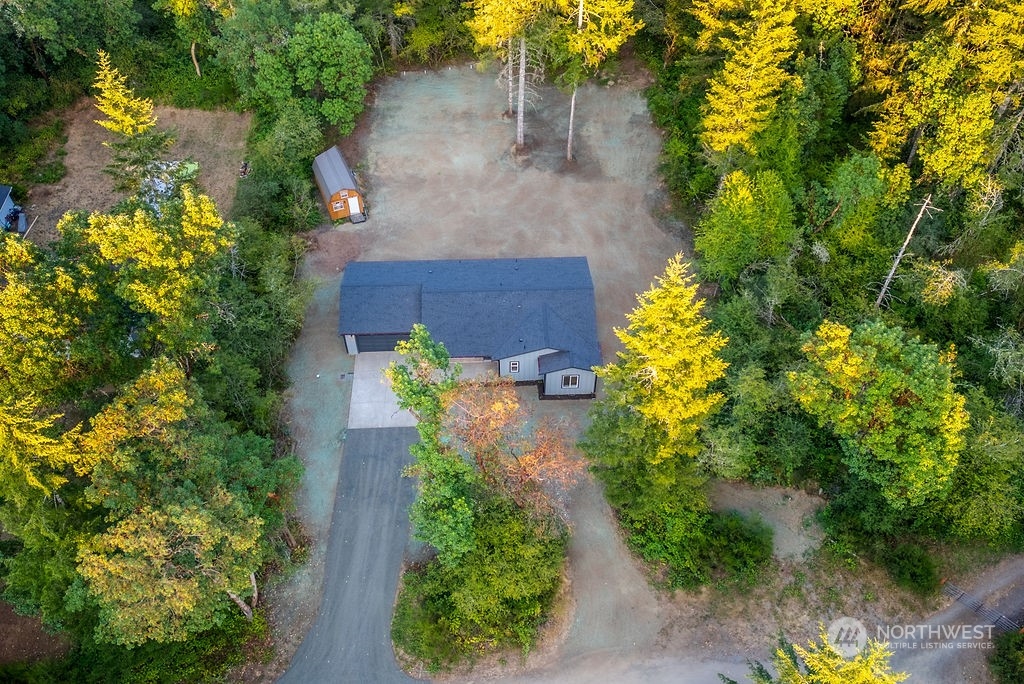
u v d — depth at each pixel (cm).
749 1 4584
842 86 4625
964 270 4178
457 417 3516
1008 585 3588
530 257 4941
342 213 5119
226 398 3800
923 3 4369
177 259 3403
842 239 4403
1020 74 3984
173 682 3350
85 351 3272
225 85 5894
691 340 2931
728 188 4378
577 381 4219
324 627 3534
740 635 3484
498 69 6128
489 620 3475
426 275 4525
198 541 2931
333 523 3853
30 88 5625
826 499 3847
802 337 3709
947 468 3275
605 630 3512
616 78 5991
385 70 6125
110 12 5688
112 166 4325
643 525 3738
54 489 3152
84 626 3484
